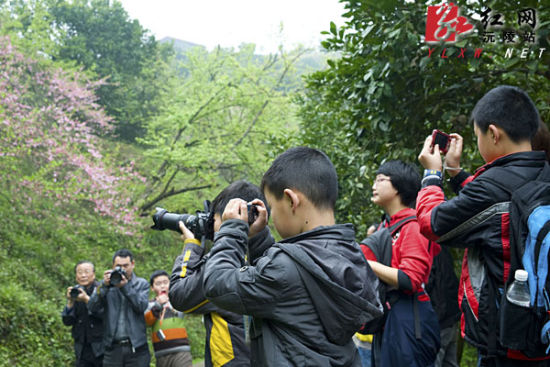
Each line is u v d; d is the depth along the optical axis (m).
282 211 1.46
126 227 12.10
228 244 1.45
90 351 5.14
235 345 2.01
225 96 13.81
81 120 13.94
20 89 11.30
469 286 1.78
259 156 14.22
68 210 11.59
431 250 2.62
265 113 14.68
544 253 1.53
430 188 2.00
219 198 2.05
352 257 1.39
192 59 15.40
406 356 2.40
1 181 10.26
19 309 7.44
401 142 3.79
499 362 1.69
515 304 1.58
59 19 16.92
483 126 1.85
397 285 2.43
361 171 4.26
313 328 1.29
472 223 1.72
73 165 11.70
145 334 5.00
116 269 4.75
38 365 6.86
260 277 1.30
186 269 2.00
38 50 12.33
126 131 17.48
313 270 1.29
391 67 3.38
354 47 3.94
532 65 3.08
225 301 1.34
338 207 6.30
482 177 1.74
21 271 8.79
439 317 2.96
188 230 2.10
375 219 5.60
